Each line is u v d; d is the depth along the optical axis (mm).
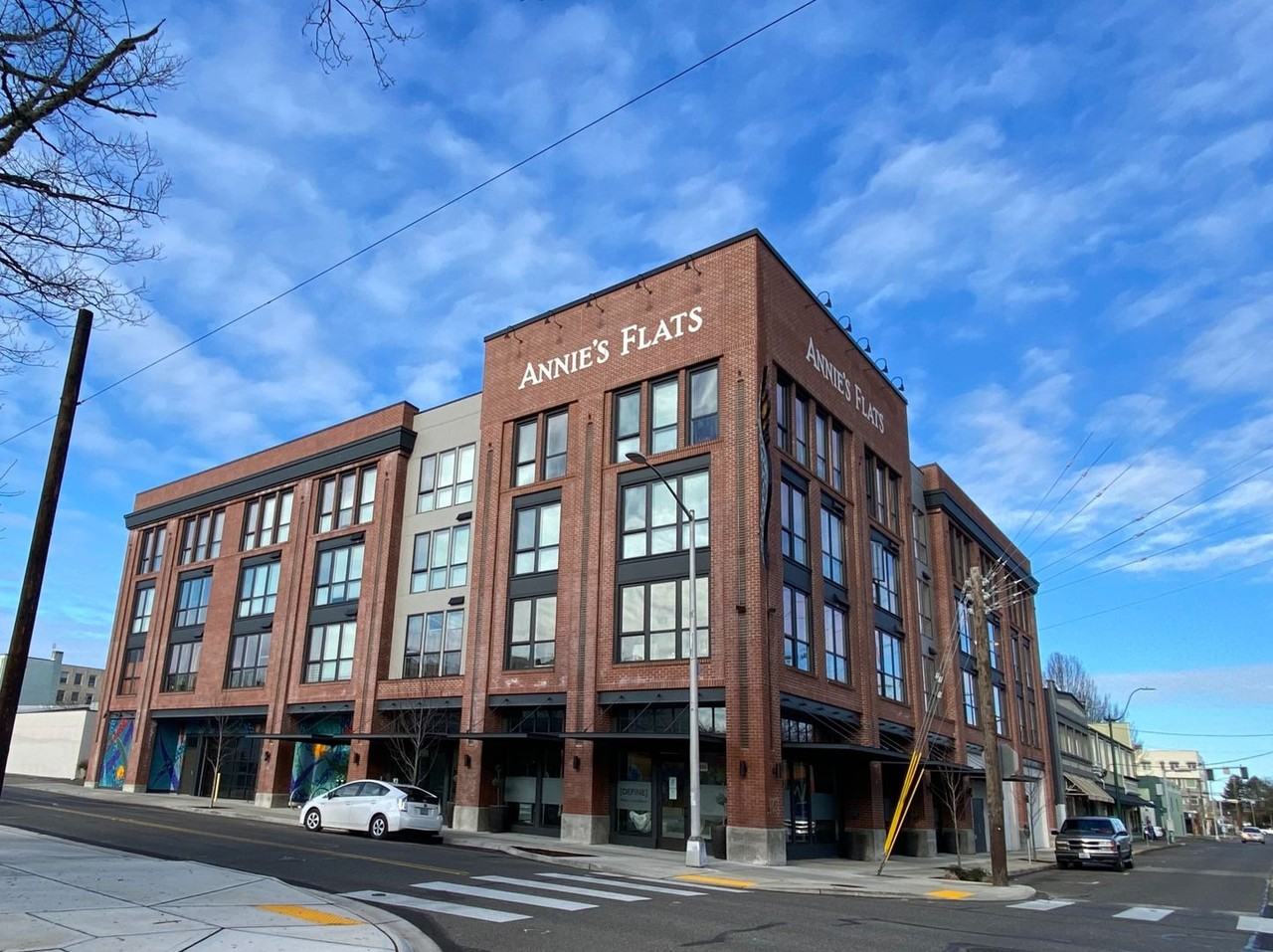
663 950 9508
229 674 39375
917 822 31641
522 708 28219
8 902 9883
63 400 12969
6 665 11773
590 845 24375
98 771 44688
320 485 38781
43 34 9453
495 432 31531
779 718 23391
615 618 26219
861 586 30406
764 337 26000
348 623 35031
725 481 24922
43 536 12320
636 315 28531
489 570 30109
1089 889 21891
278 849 17984
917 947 10500
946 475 41438
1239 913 16438
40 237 10242
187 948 8055
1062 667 103625
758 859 21562
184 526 45562
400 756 30953
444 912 11258
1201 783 149875
